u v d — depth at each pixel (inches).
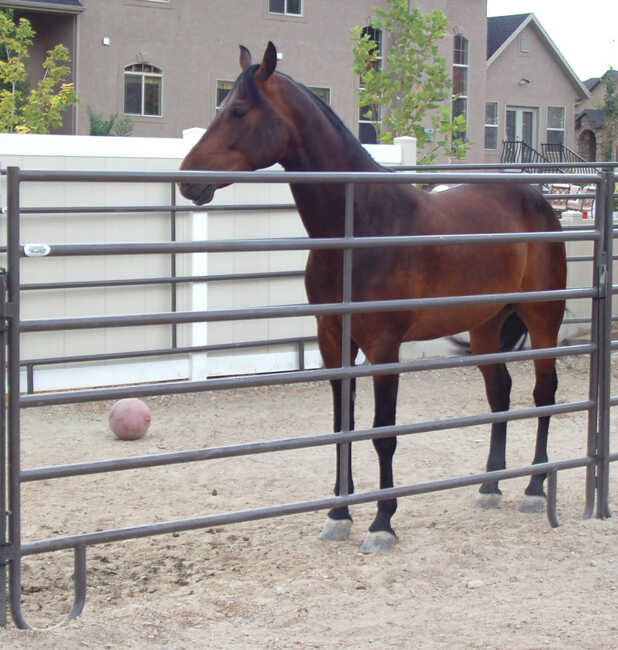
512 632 141.3
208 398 328.2
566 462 191.6
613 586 160.4
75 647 131.6
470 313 195.2
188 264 340.5
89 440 272.4
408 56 613.6
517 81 1408.7
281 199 355.9
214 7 986.7
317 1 1040.8
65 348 325.1
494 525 195.2
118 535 144.1
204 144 176.2
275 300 358.3
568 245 405.4
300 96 179.8
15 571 136.3
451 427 176.1
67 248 136.4
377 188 181.8
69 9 899.4
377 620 145.2
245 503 214.2
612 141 1439.5
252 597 153.6
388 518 179.8
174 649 133.0
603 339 192.2
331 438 164.1
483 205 201.5
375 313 175.8
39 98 738.2
